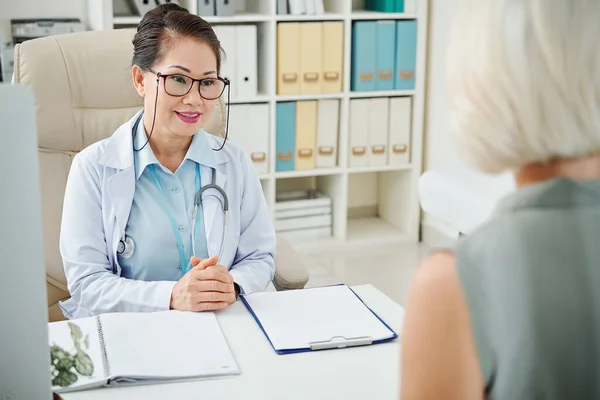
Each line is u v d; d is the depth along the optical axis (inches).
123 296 68.6
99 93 86.9
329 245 160.4
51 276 85.4
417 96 158.4
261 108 149.1
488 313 28.8
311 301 66.7
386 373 55.1
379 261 155.7
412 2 154.4
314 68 150.7
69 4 145.5
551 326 28.0
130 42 88.8
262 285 75.4
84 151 76.1
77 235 73.7
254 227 79.9
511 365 28.3
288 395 52.1
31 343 42.6
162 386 53.2
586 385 28.1
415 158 161.8
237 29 143.9
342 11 150.9
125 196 74.4
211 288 65.1
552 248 28.3
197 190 77.0
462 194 48.5
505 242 28.8
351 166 158.9
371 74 155.1
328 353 58.0
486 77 28.5
